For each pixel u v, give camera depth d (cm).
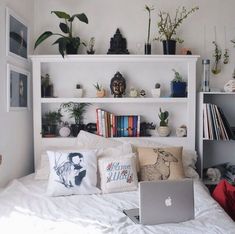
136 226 158
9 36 238
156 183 162
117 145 278
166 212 162
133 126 299
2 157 231
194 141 293
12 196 205
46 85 295
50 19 306
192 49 309
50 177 218
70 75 307
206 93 288
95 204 196
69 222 162
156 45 308
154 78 309
